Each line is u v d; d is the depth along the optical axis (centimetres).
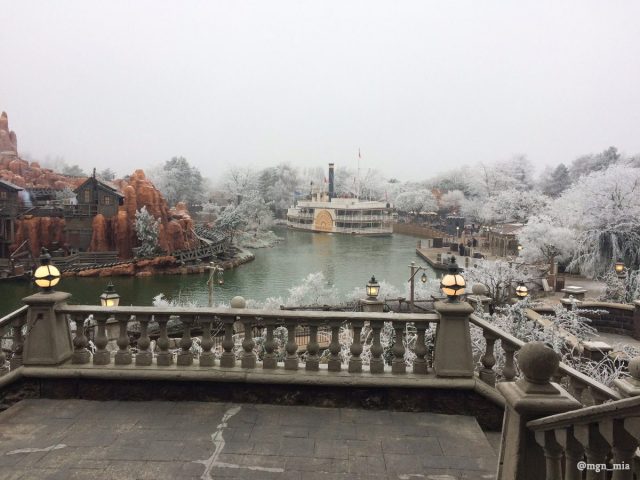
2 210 5569
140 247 5772
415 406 628
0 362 670
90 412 608
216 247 6328
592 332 1437
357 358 650
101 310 658
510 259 4681
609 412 248
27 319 662
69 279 5197
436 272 5544
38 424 573
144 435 549
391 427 580
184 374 639
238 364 663
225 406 631
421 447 534
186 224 6819
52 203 6788
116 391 648
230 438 545
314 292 3600
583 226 4434
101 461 492
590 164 11225
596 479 267
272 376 633
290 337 655
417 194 12581
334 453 517
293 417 603
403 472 484
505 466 349
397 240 9494
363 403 632
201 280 5278
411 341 1361
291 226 11944
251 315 645
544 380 340
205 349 664
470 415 620
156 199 6359
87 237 5962
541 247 4597
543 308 1978
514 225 6781
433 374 637
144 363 659
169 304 3616
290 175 14400
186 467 484
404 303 2766
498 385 366
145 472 473
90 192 6031
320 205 11194
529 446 332
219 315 650
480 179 10600
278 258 6888
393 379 625
